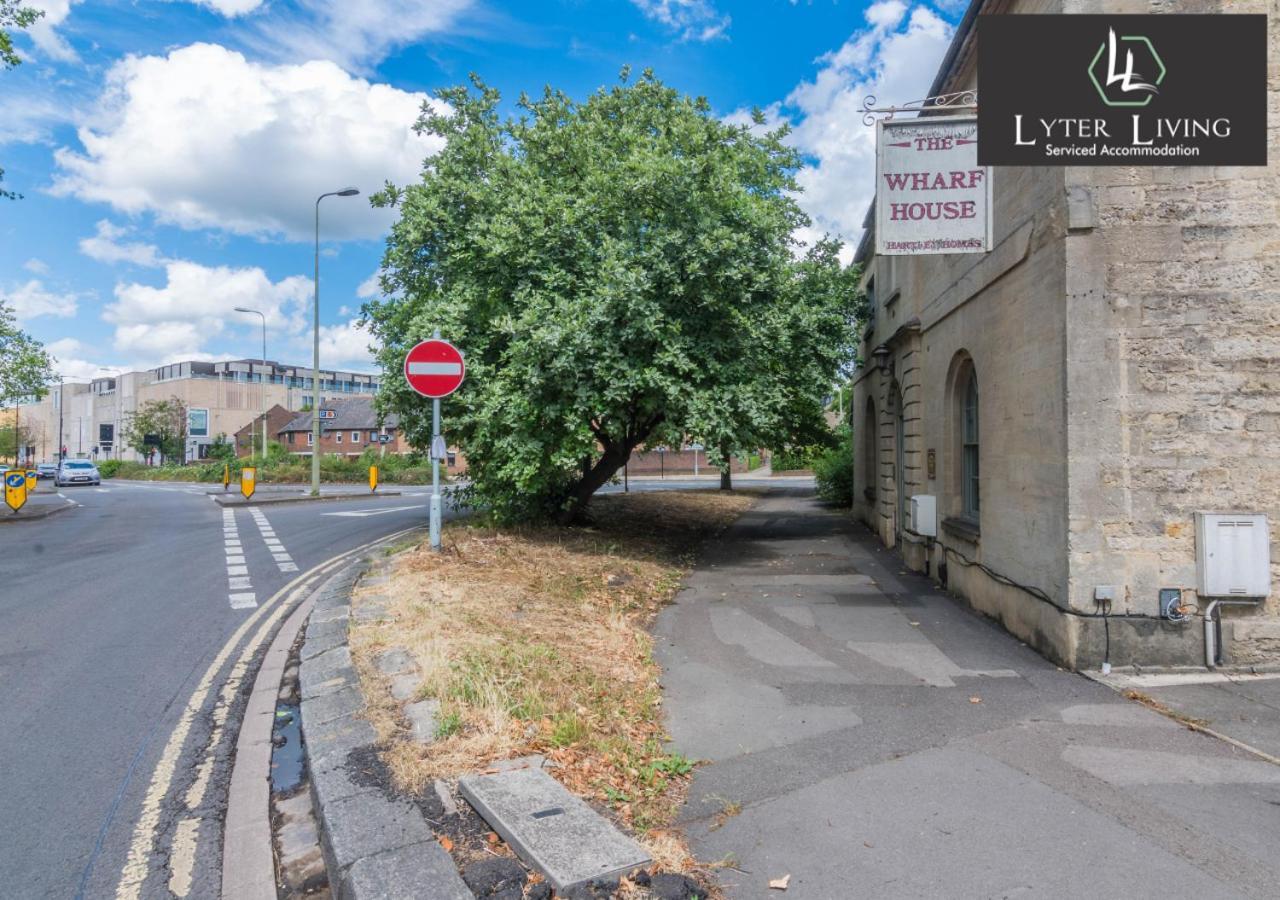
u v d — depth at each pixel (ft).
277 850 11.34
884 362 41.88
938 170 20.76
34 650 21.95
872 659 19.80
